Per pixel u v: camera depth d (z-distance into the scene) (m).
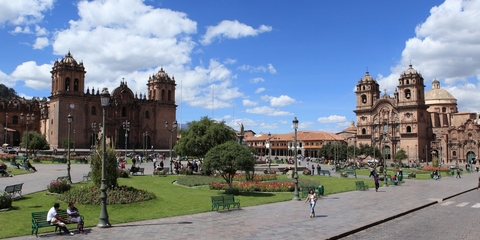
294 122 37.81
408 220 28.48
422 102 149.62
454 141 147.12
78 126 127.19
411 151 146.12
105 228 23.42
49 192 36.12
